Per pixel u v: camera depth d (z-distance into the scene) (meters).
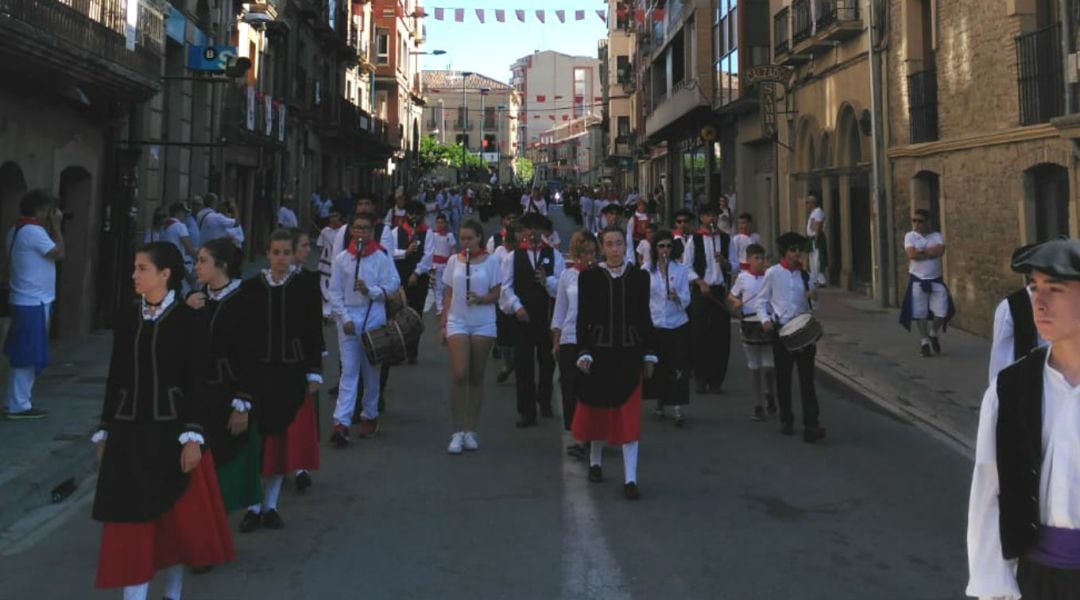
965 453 7.38
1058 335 2.41
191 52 16.30
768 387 8.88
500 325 10.09
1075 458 2.39
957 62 13.91
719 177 30.55
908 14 15.59
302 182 32.06
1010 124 12.41
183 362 3.98
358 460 7.05
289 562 4.88
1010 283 12.51
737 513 5.76
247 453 5.16
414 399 9.48
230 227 14.67
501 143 112.25
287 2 28.73
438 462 7.01
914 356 11.73
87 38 10.91
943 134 14.48
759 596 4.41
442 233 12.78
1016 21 12.23
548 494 6.17
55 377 10.06
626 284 6.18
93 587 4.59
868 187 17.80
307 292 5.64
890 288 16.53
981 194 13.28
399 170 55.44
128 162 14.13
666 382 8.23
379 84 51.78
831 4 18.22
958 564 4.86
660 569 4.77
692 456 7.26
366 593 4.45
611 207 10.41
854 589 4.51
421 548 5.09
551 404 9.20
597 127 84.62
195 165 19.84
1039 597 2.45
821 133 20.05
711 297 9.87
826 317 15.48
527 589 4.50
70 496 6.34
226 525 4.30
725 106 25.98
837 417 8.80
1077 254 2.38
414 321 7.59
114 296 13.88
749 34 24.92
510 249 9.09
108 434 3.94
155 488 3.88
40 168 11.59
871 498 6.11
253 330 5.40
